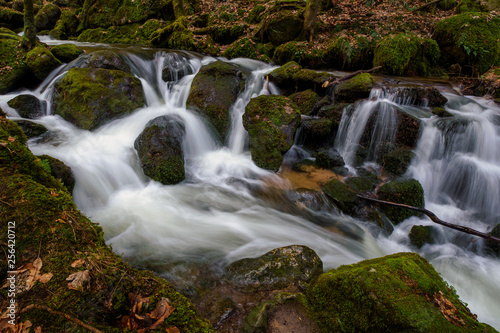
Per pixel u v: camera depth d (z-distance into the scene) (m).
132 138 7.18
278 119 6.92
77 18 17.80
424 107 7.57
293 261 3.66
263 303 3.02
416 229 5.22
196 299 3.34
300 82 8.87
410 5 12.80
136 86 8.41
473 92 8.77
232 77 8.50
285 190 6.14
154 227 4.75
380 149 7.22
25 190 2.72
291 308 2.92
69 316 2.07
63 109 7.65
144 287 2.50
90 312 2.15
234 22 13.52
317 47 11.20
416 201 5.63
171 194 5.76
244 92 9.00
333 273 3.10
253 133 7.02
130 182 5.99
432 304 2.54
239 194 6.01
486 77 8.83
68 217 2.74
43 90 9.00
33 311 2.04
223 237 4.65
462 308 2.60
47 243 2.46
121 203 5.33
